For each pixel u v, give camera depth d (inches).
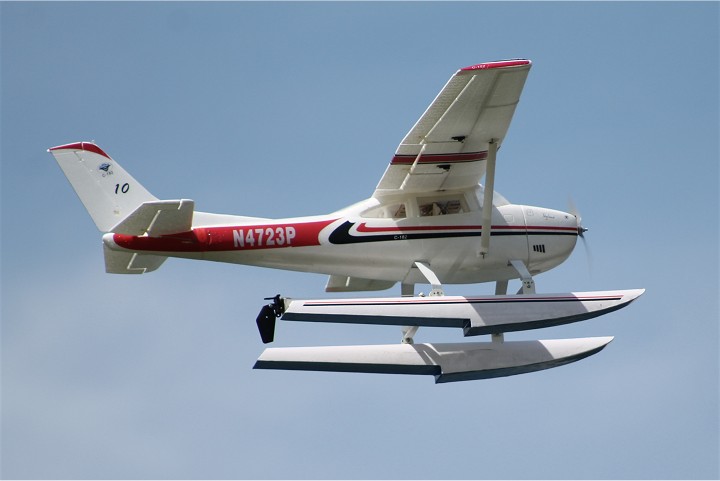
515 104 1889.8
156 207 1843.0
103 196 2047.2
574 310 2039.9
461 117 1899.6
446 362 2066.9
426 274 2038.6
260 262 2016.5
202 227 1958.7
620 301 2059.5
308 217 2026.3
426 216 2079.2
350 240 2031.3
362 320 1958.7
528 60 1809.8
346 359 2034.9
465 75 1808.6
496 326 1998.0
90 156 2049.7
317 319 1941.4
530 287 2079.2
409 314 1975.9
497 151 2011.6
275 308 1935.3
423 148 1963.6
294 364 2011.6
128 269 2062.0
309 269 2054.6
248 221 1989.4
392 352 2060.8
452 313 1991.9
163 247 1940.2
